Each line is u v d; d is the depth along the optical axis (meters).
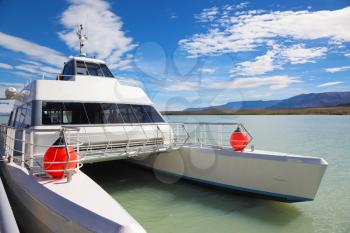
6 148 5.80
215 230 4.91
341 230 4.89
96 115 6.85
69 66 8.43
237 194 6.56
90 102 6.93
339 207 6.05
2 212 1.76
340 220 5.33
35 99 6.37
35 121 6.04
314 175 5.18
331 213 5.70
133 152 6.48
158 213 5.70
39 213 3.55
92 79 7.38
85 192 3.34
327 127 38.56
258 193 5.99
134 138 7.09
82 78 7.27
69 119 6.52
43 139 5.77
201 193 6.86
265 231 4.86
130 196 6.76
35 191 3.62
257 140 22.19
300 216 5.53
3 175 6.19
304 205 6.14
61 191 3.36
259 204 6.12
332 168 10.85
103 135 6.65
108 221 2.60
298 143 19.75
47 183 3.69
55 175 3.86
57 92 6.69
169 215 5.60
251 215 5.55
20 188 4.21
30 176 4.04
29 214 3.92
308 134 27.31
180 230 4.93
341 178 9.03
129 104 7.57
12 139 5.21
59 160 3.79
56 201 3.19
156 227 5.06
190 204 6.16
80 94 6.93
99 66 8.40
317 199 6.63
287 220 5.34
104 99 7.20
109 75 8.36
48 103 6.42
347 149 16.33
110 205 2.94
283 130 33.62
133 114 7.48
